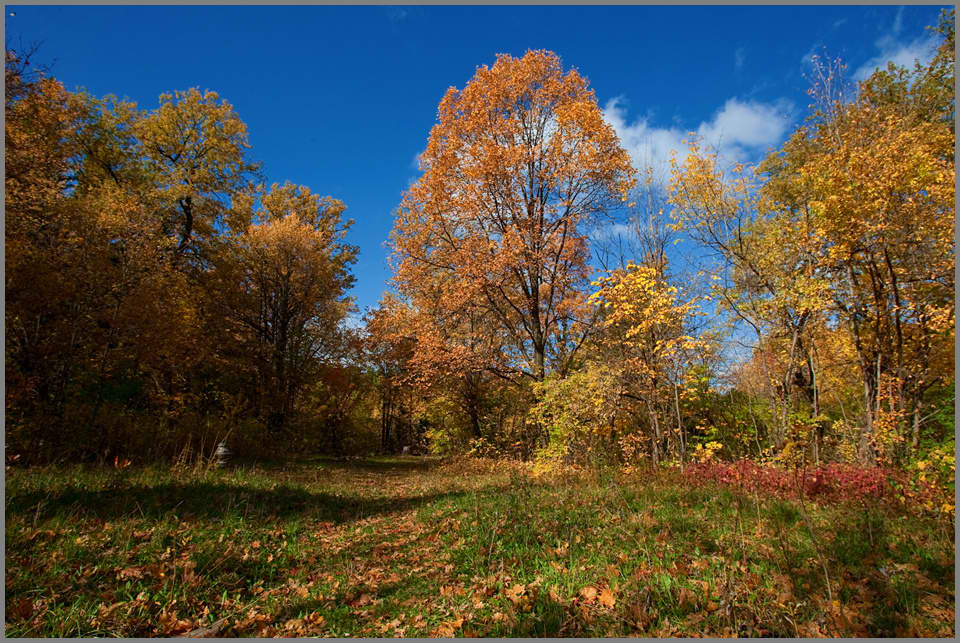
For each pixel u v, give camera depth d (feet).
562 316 52.90
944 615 12.03
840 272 34.81
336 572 16.97
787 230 37.06
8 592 12.12
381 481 44.83
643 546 16.98
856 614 11.91
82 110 55.42
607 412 36.35
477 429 68.08
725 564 14.34
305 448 80.07
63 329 36.99
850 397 40.91
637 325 35.99
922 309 30.45
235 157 72.54
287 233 73.56
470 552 18.12
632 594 12.98
